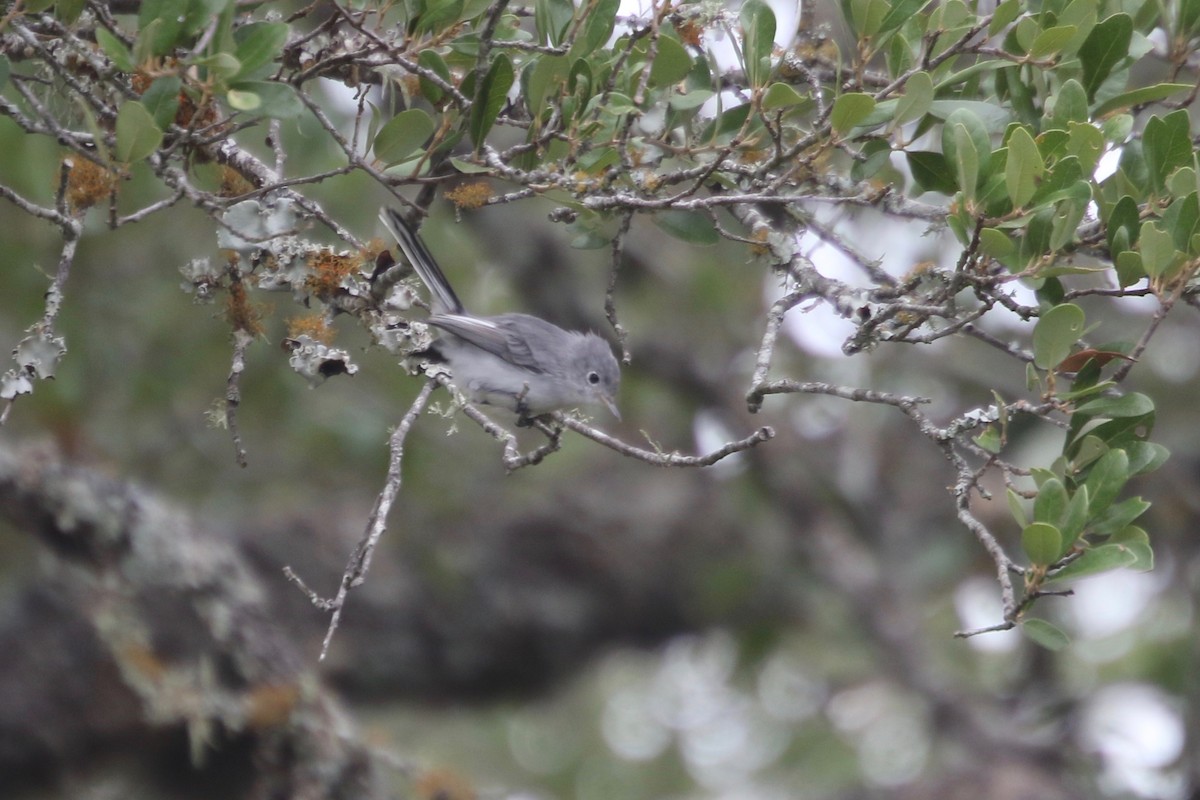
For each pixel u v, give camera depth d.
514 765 20.41
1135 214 5.68
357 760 11.87
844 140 5.94
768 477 17.19
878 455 17.92
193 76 5.14
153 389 12.88
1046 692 17.06
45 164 9.94
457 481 15.56
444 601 16.52
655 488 18.05
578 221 6.82
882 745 20.53
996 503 16.06
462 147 7.80
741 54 6.18
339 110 11.98
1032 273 5.57
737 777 20.44
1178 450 15.56
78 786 12.58
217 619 11.60
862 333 5.70
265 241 5.65
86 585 12.32
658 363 16.83
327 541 15.80
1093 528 5.74
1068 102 5.92
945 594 19.58
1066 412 5.73
